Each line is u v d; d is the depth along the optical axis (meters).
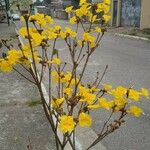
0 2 47.44
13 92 7.70
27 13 2.01
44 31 2.08
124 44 19.27
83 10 2.14
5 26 38.78
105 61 12.84
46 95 7.10
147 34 24.17
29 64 1.97
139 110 1.88
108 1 2.15
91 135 5.11
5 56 1.91
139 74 10.20
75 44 2.29
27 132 5.02
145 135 5.25
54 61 2.08
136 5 30.52
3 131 5.10
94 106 1.77
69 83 2.14
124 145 4.89
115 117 6.04
